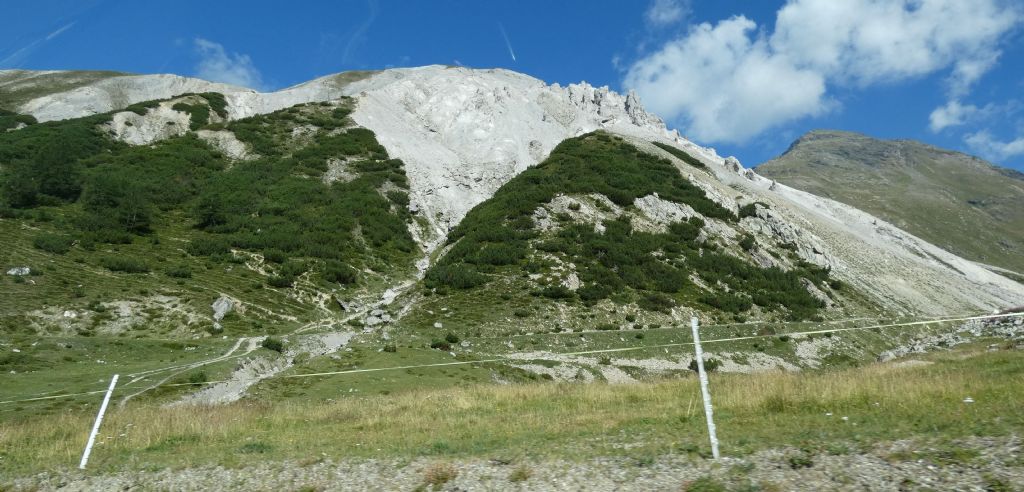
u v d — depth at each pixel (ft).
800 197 554.05
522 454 45.14
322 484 42.68
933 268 433.48
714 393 70.08
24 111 490.08
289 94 588.91
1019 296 423.64
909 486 31.68
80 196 317.01
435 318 231.09
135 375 137.18
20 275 218.59
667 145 526.57
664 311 252.83
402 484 41.06
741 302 275.59
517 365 166.91
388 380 132.57
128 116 423.23
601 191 377.09
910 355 132.67
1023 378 57.98
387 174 410.52
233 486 44.11
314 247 304.50
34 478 49.60
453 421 65.77
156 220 311.47
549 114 583.17
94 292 222.07
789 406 56.08
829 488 32.58
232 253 286.87
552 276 273.33
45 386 124.36
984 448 35.60
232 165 391.24
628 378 172.55
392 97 537.24
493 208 369.30
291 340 202.39
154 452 57.77
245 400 110.11
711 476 35.91
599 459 41.73
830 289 329.93
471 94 546.26
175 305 225.56
